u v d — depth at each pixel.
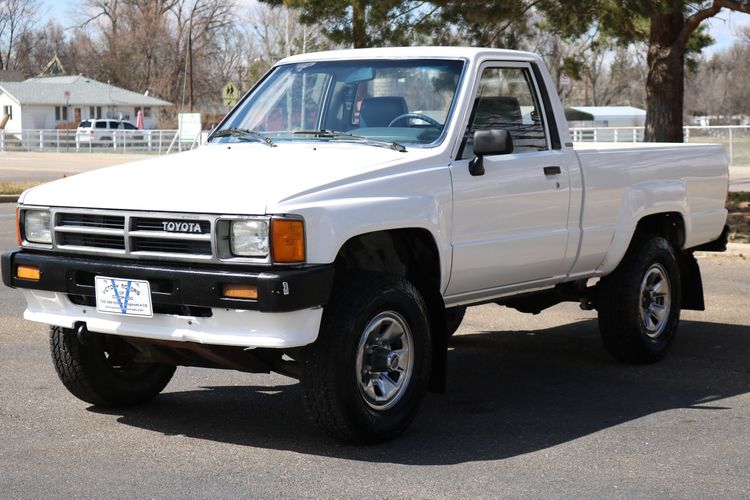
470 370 7.48
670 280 7.72
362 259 6.00
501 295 6.62
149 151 52.19
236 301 5.00
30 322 8.85
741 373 7.35
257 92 6.91
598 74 77.75
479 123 6.28
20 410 6.16
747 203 18.70
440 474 5.00
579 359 7.84
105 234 5.42
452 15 16.94
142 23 86.88
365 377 5.42
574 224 6.88
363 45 17.30
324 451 5.38
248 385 6.89
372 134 6.29
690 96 93.38
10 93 69.75
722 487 4.84
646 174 7.51
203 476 4.96
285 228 5.00
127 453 5.33
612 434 5.75
